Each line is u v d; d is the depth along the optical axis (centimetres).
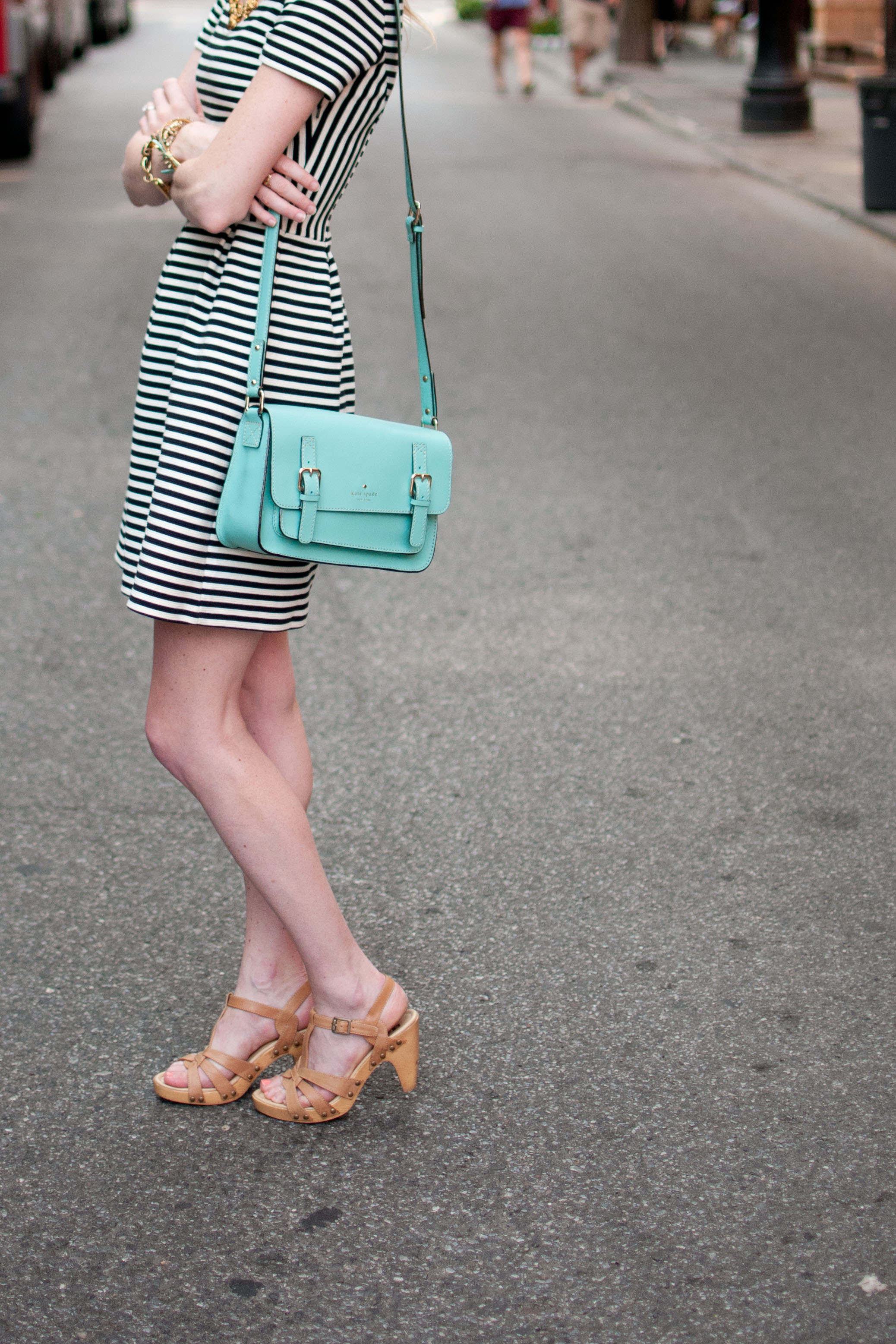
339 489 230
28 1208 241
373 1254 231
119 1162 252
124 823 363
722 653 457
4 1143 255
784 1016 288
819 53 2303
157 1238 235
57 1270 228
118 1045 281
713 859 346
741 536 555
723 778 383
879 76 1172
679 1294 222
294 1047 269
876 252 1090
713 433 681
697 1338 214
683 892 332
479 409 711
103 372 763
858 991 296
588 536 554
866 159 1184
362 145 238
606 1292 223
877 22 2261
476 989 297
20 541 544
